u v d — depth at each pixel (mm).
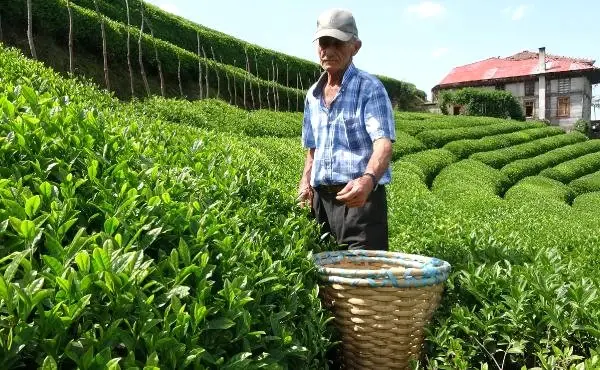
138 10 24109
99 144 3010
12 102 3184
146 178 2566
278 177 5273
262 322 1951
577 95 48219
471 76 56281
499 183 18906
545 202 14148
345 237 3660
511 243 4465
